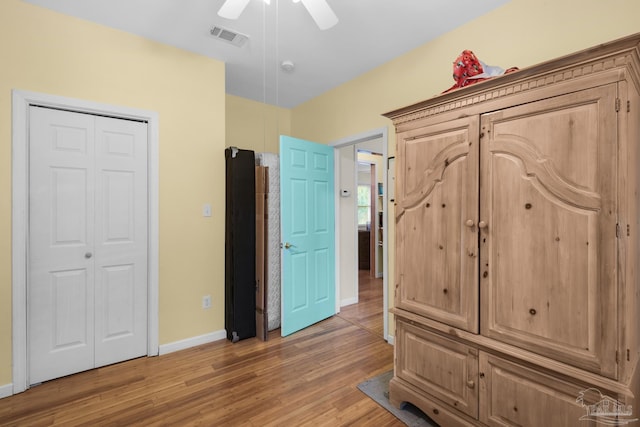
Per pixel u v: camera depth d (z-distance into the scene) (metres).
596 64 1.17
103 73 2.27
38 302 2.09
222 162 2.84
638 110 1.26
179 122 2.60
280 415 1.79
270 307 3.03
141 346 2.48
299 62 2.82
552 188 1.29
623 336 1.12
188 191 2.66
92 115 2.27
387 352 2.59
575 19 1.74
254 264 2.89
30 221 2.05
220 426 1.70
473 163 1.54
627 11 1.58
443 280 1.67
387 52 2.63
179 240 2.62
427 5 2.03
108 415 1.79
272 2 2.01
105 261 2.33
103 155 2.31
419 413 1.82
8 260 1.96
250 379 2.16
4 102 1.94
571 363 1.24
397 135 1.93
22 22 1.99
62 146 2.16
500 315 1.45
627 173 1.12
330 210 3.43
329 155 3.41
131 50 2.38
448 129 1.65
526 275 1.37
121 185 2.39
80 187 2.23
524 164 1.37
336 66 2.89
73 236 2.21
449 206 1.64
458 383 1.61
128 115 2.37
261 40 2.47
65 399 1.93
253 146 3.78
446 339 1.66
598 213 1.17
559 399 1.27
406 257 1.87
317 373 2.25
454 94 1.59
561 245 1.26
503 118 1.43
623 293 1.12
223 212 2.86
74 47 2.16
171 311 2.59
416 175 1.81
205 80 2.73
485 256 1.50
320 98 3.57
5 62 1.95
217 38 2.45
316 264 3.25
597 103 1.17
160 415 1.79
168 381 2.14
